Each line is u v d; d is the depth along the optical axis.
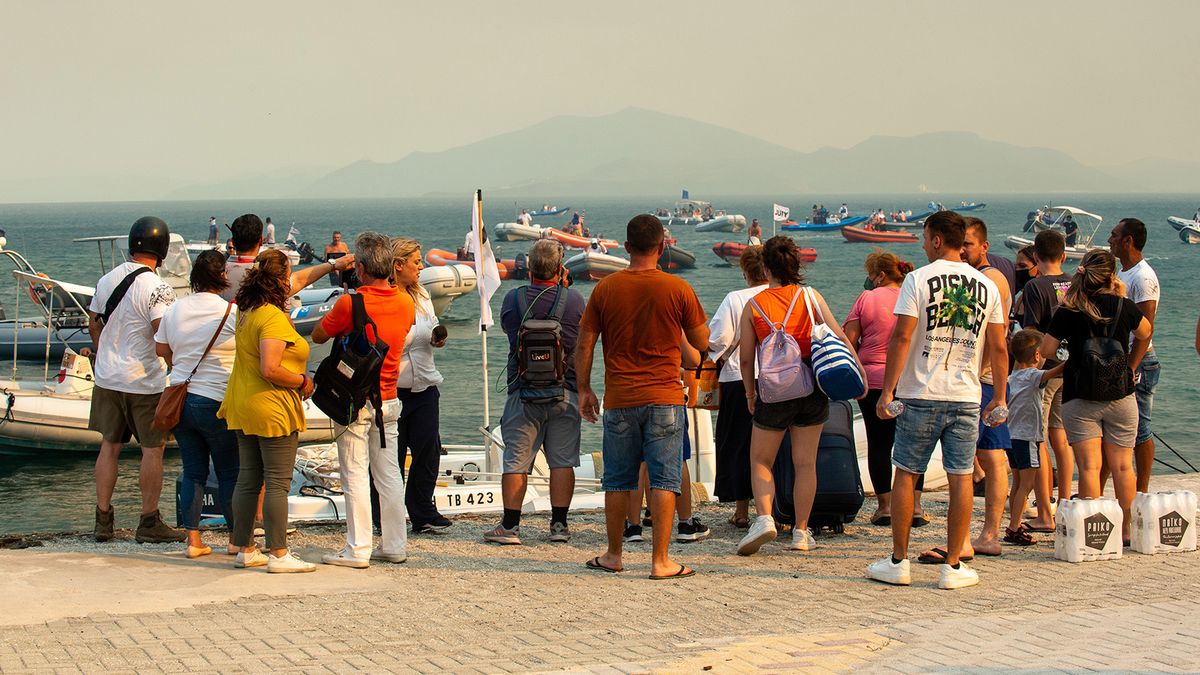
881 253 10.70
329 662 6.39
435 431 10.59
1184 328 44.97
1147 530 9.62
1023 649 6.47
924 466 8.52
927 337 8.34
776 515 10.54
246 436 8.68
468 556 9.66
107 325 9.55
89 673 6.06
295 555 9.48
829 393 8.84
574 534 10.75
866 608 7.82
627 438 8.75
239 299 8.43
